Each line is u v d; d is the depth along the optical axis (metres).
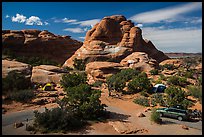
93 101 21.05
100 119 20.55
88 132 17.28
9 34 78.56
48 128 17.48
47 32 93.06
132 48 84.12
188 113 21.81
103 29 87.19
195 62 72.06
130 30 88.94
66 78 32.22
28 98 25.98
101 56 77.62
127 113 23.64
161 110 22.64
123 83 33.59
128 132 17.33
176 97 25.81
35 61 66.62
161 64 76.81
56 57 91.12
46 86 32.31
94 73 47.59
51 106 24.92
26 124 18.25
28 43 82.38
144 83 33.38
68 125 18.02
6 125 18.41
